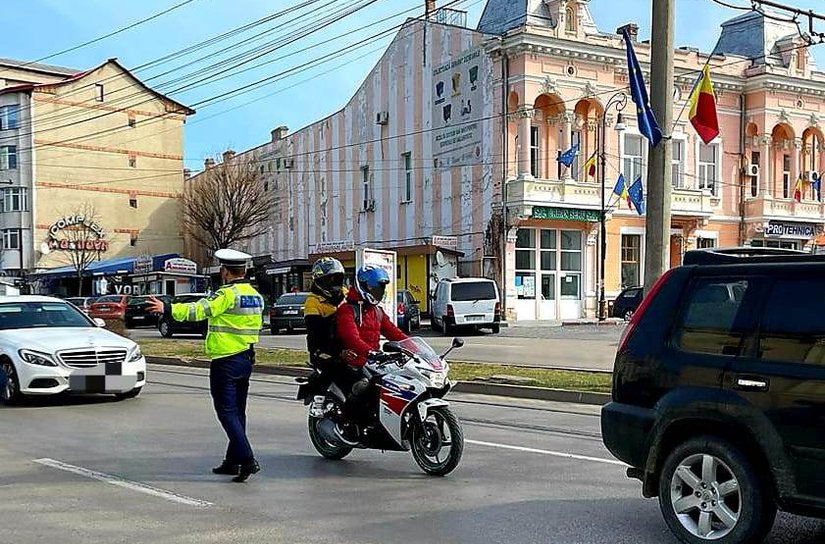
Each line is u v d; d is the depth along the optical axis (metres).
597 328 31.48
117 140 57.69
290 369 17.08
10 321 13.03
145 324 40.75
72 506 6.82
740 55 41.66
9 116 54.53
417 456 7.94
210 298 7.50
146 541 5.87
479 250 36.00
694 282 5.85
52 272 52.41
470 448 9.15
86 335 12.48
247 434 10.06
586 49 35.25
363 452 8.99
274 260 52.69
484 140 35.66
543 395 13.34
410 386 7.77
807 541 5.71
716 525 5.44
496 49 34.75
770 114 39.84
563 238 36.28
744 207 40.06
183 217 59.84
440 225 38.31
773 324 5.32
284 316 31.41
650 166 12.59
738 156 40.09
